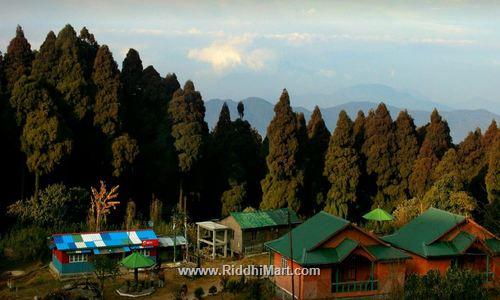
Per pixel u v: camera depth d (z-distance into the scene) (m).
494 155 58.84
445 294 33.28
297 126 66.56
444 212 45.75
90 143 58.47
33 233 49.81
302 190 66.69
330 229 39.47
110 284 43.75
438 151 69.12
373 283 39.31
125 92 63.81
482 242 42.59
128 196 61.53
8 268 46.78
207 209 69.69
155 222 57.75
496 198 53.66
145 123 64.31
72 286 41.59
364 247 38.47
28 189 57.62
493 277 43.28
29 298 39.12
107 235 48.03
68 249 44.66
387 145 70.25
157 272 46.72
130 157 57.75
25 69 59.81
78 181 59.62
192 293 42.00
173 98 62.72
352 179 66.38
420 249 42.81
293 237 41.09
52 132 52.19
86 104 57.50
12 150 55.69
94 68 59.25
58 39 59.62
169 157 61.88
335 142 67.12
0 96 54.66
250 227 54.56
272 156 64.81
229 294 40.31
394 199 70.31
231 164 67.88
